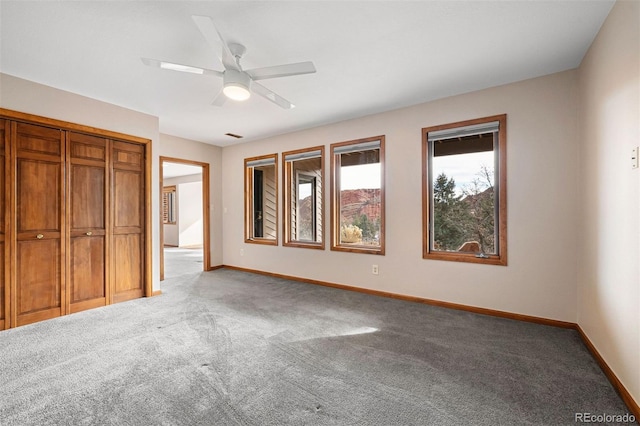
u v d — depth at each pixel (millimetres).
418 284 3471
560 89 2686
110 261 3410
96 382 1831
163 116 3861
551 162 2730
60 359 2113
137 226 3678
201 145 5301
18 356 2160
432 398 1684
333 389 1766
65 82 2848
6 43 2176
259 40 2152
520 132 2865
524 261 2859
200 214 10180
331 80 2826
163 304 3400
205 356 2162
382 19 1928
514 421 1502
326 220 4246
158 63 1988
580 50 2332
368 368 2004
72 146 3129
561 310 2703
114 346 2320
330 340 2443
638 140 1540
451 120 3236
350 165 4141
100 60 2441
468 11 1858
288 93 3141
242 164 5355
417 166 3465
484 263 3057
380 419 1514
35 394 1710
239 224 5422
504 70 2656
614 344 1829
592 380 1864
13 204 2738
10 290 2709
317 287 4188
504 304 2961
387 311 3152
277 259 4863
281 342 2402
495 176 3078
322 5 1783
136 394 1708
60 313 3012
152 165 3795
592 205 2250
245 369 1986
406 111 3537
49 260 2959
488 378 1885
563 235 2689
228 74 2100
